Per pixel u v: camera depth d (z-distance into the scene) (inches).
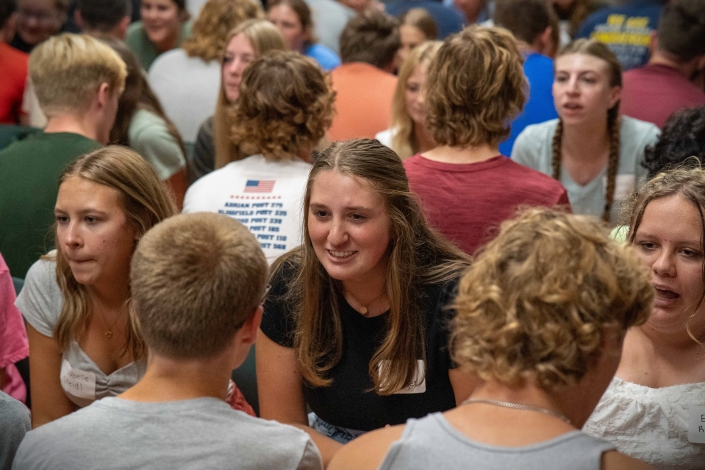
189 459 55.9
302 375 84.0
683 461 77.5
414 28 220.5
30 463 56.2
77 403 92.4
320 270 80.3
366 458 55.2
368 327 80.6
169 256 58.8
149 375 60.1
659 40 172.4
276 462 58.4
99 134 131.7
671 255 76.6
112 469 54.7
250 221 110.9
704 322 78.0
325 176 74.8
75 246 83.4
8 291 97.0
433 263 80.2
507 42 103.7
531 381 51.6
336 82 175.2
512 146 169.2
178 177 154.5
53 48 126.7
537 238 53.2
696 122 98.3
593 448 49.7
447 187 101.9
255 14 198.4
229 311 58.9
